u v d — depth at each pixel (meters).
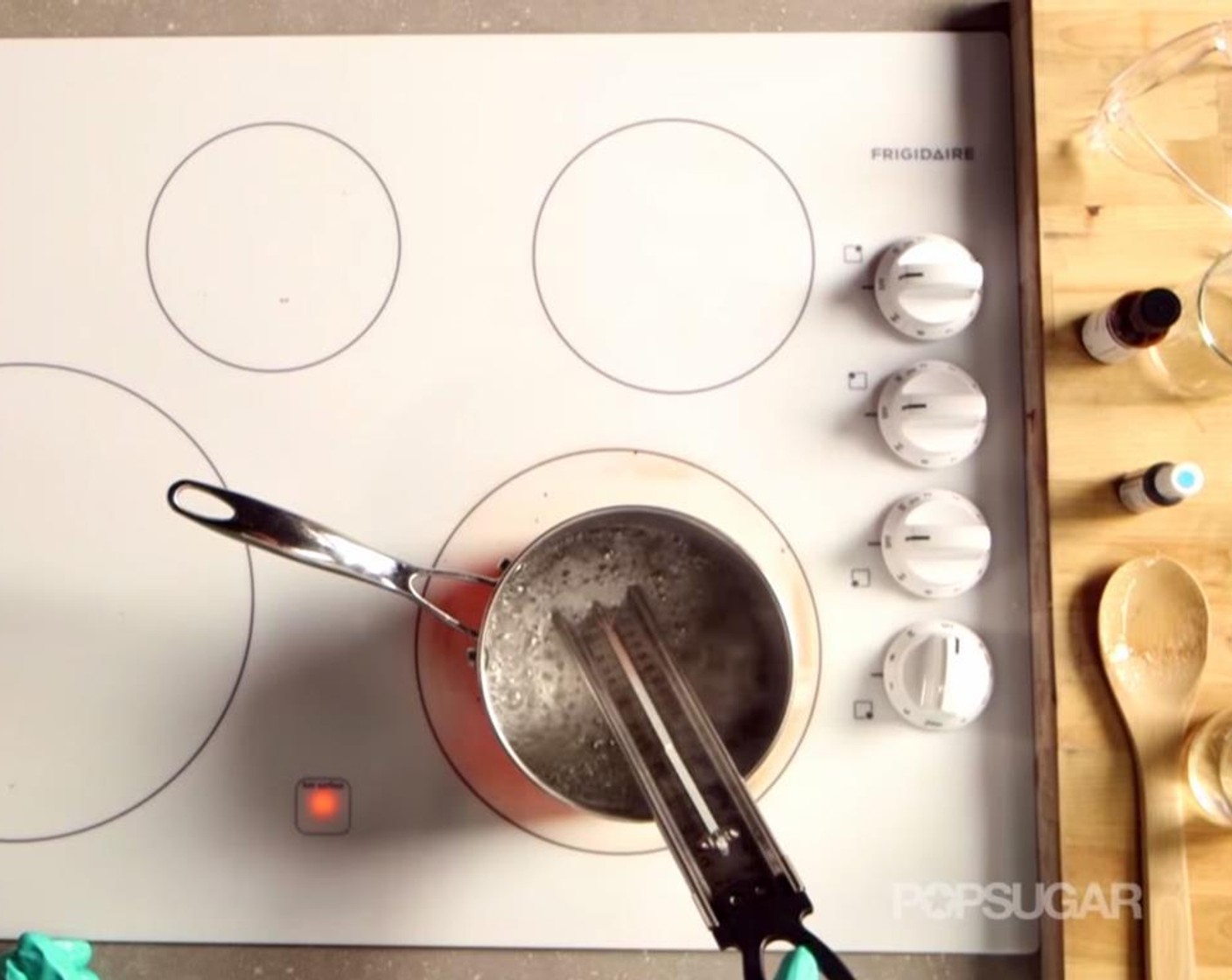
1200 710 0.72
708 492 0.75
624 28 0.79
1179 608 0.72
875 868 0.73
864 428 0.76
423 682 0.74
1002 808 0.73
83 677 0.74
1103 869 0.70
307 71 0.78
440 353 0.76
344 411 0.76
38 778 0.73
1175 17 0.75
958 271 0.73
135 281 0.77
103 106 0.78
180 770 0.73
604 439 0.76
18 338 0.76
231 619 0.74
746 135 0.78
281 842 0.73
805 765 0.73
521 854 0.73
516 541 0.75
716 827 0.61
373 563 0.65
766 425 0.76
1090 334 0.73
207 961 0.73
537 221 0.77
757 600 0.70
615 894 0.72
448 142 0.78
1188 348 0.73
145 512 0.75
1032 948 0.72
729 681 0.70
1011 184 0.78
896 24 0.79
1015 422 0.76
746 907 0.59
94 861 0.73
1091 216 0.74
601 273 0.77
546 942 0.72
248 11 0.79
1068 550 0.72
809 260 0.77
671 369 0.76
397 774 0.73
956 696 0.71
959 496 0.74
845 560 0.75
